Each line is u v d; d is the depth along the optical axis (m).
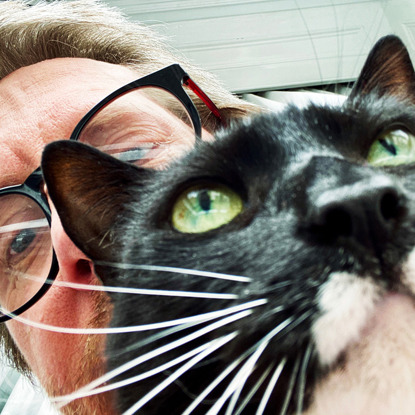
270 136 0.20
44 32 0.33
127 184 0.22
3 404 0.36
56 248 0.24
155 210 0.20
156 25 0.45
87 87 0.30
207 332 0.18
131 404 0.21
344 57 0.38
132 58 0.36
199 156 0.20
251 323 0.18
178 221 0.20
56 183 0.22
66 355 0.24
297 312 0.17
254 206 0.19
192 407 0.17
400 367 0.17
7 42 0.33
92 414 0.24
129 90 0.29
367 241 0.17
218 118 0.33
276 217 0.18
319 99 0.26
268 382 0.18
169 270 0.19
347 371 0.17
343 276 0.17
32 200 0.27
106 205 0.22
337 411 0.18
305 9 0.41
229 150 0.20
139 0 0.45
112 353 0.21
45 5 0.36
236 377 0.17
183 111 0.32
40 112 0.28
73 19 0.35
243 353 0.18
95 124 0.28
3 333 0.33
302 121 0.21
